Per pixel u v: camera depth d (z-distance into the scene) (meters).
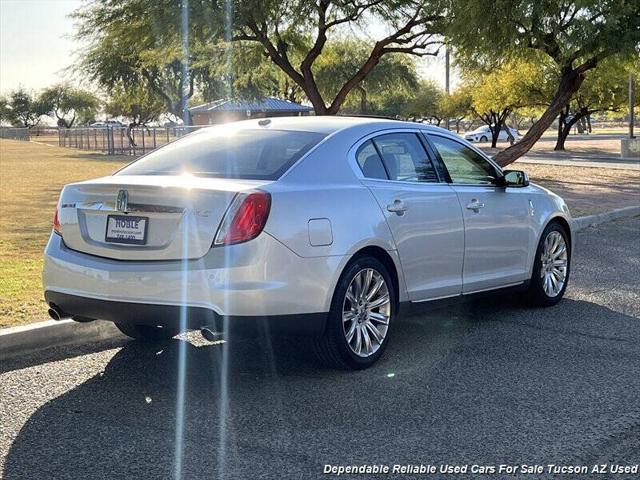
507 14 17.52
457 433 4.56
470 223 6.65
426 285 6.28
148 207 5.22
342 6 21.42
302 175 5.51
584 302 7.92
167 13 20.00
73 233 5.52
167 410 4.95
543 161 32.31
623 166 28.42
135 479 4.00
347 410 4.93
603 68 20.25
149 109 71.75
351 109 66.62
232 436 4.54
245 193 5.09
